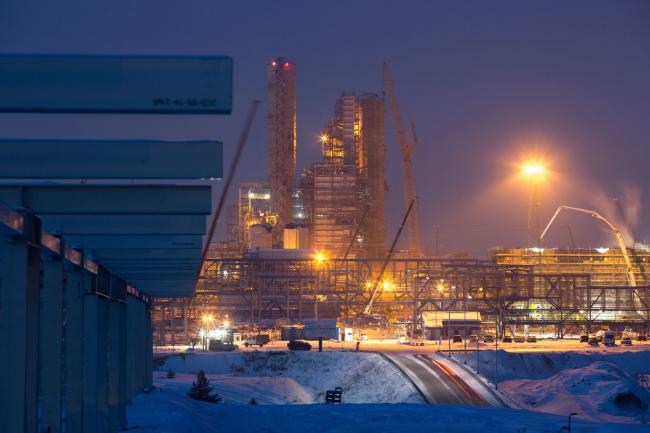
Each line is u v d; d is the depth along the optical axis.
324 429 122.56
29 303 42.25
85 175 34.78
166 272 78.12
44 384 52.47
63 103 27.55
